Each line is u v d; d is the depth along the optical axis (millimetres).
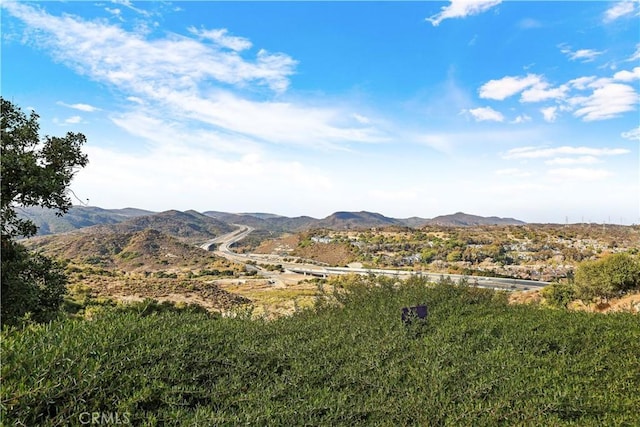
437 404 4141
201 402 4078
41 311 11359
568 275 60438
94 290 37812
